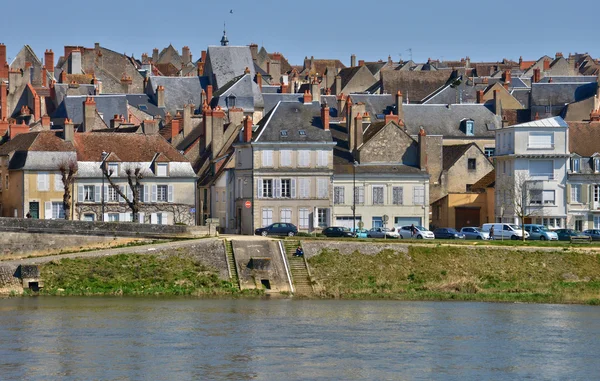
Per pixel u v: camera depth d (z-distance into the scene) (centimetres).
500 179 19738
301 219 18688
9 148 18675
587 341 12150
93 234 15825
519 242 16688
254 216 18562
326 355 11394
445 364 11131
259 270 15312
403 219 19150
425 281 15338
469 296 14775
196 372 10769
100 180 18388
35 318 13088
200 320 13025
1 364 10981
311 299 14625
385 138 19262
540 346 11894
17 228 15575
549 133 19275
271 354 11406
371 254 15725
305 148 18688
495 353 11575
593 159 19375
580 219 19312
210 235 16338
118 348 11625
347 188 18988
